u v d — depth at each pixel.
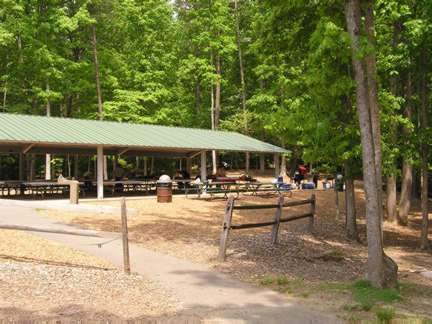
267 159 53.69
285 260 10.98
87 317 6.04
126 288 7.62
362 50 8.57
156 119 34.31
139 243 11.69
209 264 9.92
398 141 16.50
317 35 9.56
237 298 7.45
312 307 7.07
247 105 40.94
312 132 13.71
